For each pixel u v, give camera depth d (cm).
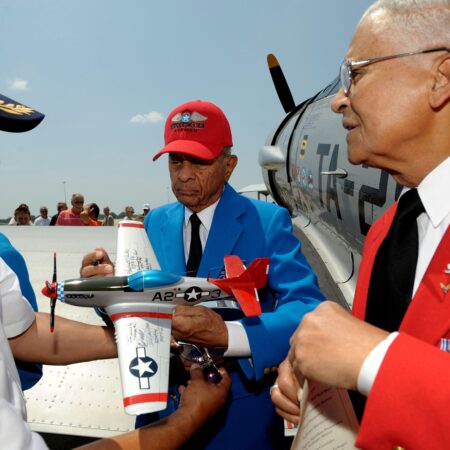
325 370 84
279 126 785
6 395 89
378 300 113
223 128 188
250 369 175
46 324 162
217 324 167
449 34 96
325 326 87
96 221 1075
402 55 99
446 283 91
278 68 895
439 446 71
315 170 459
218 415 181
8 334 142
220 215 195
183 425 123
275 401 124
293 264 188
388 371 76
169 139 190
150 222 217
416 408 73
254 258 190
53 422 257
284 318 175
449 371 73
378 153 108
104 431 250
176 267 195
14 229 774
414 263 106
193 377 139
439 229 103
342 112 121
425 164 106
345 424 96
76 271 483
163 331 165
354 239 380
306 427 101
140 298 173
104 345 166
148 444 115
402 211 115
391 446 77
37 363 161
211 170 187
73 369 292
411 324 93
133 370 145
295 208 664
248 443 183
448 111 100
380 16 104
